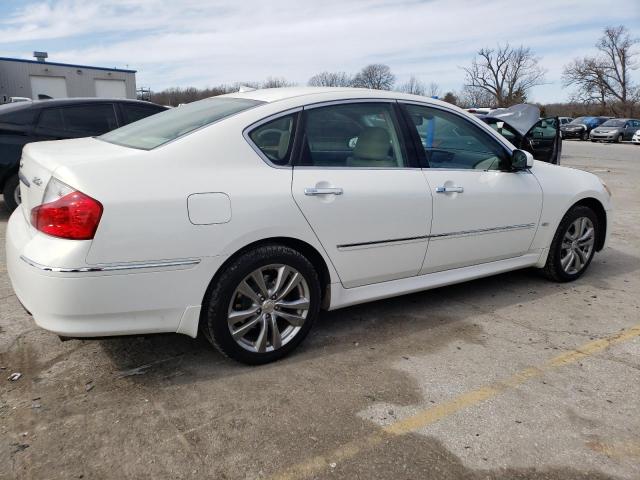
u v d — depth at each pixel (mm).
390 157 3471
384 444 2408
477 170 3883
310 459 2305
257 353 3035
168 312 2719
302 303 3121
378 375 3008
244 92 3547
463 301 4172
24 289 2580
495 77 70375
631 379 3012
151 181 2619
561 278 4613
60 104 6680
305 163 3100
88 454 2301
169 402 2699
